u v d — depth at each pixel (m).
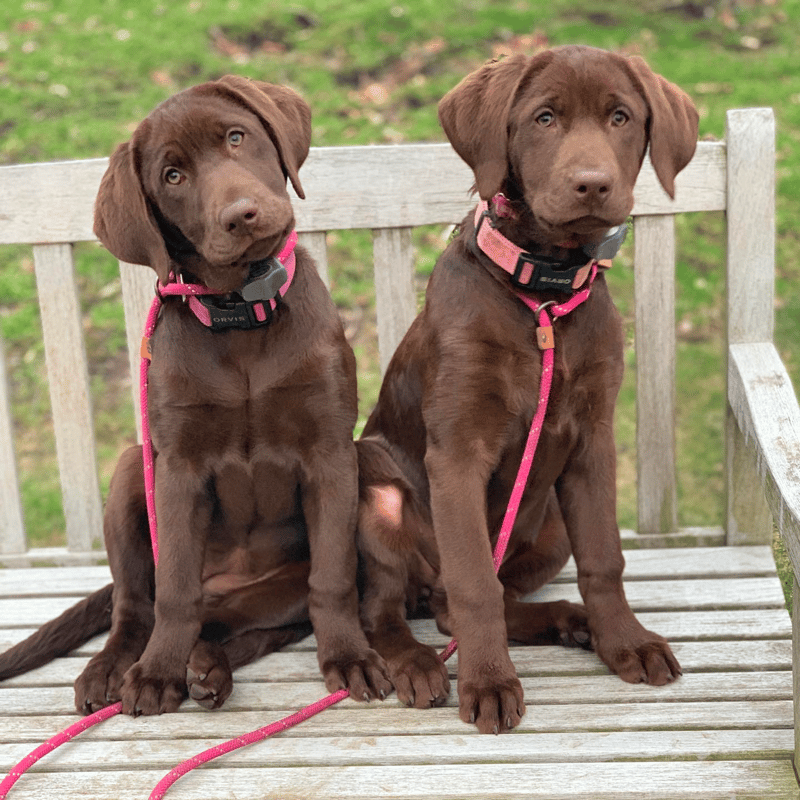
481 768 2.23
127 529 2.76
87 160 3.17
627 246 6.12
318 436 2.63
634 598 2.88
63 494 3.35
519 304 2.51
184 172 2.40
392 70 7.82
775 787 2.14
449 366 2.53
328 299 2.70
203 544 2.63
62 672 2.71
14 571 3.27
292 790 2.19
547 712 2.41
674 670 2.49
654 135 2.41
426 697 2.45
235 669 2.66
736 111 3.05
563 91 2.34
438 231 6.21
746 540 3.20
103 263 6.27
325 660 2.57
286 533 2.85
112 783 2.25
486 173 2.42
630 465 5.04
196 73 7.83
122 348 5.75
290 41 8.28
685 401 5.32
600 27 8.41
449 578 2.47
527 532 2.90
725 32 8.37
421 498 2.89
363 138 6.93
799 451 2.45
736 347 3.09
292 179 2.49
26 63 7.91
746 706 2.39
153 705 2.46
